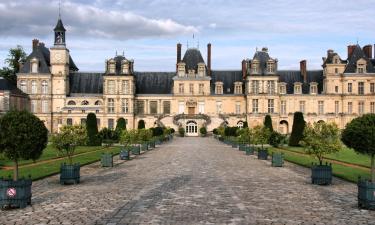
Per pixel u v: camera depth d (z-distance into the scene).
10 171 29.70
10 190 17.83
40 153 21.53
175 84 110.19
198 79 110.12
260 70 106.50
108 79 106.69
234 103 110.25
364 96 105.19
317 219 16.22
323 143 26.03
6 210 17.61
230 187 23.75
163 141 76.94
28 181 18.45
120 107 106.81
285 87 107.88
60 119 105.31
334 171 30.78
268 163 38.41
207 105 110.19
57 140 27.67
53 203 19.06
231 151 53.78
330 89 105.81
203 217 16.45
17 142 20.02
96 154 46.53
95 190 22.61
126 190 22.59
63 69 105.44
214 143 74.00
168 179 26.97
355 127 22.03
